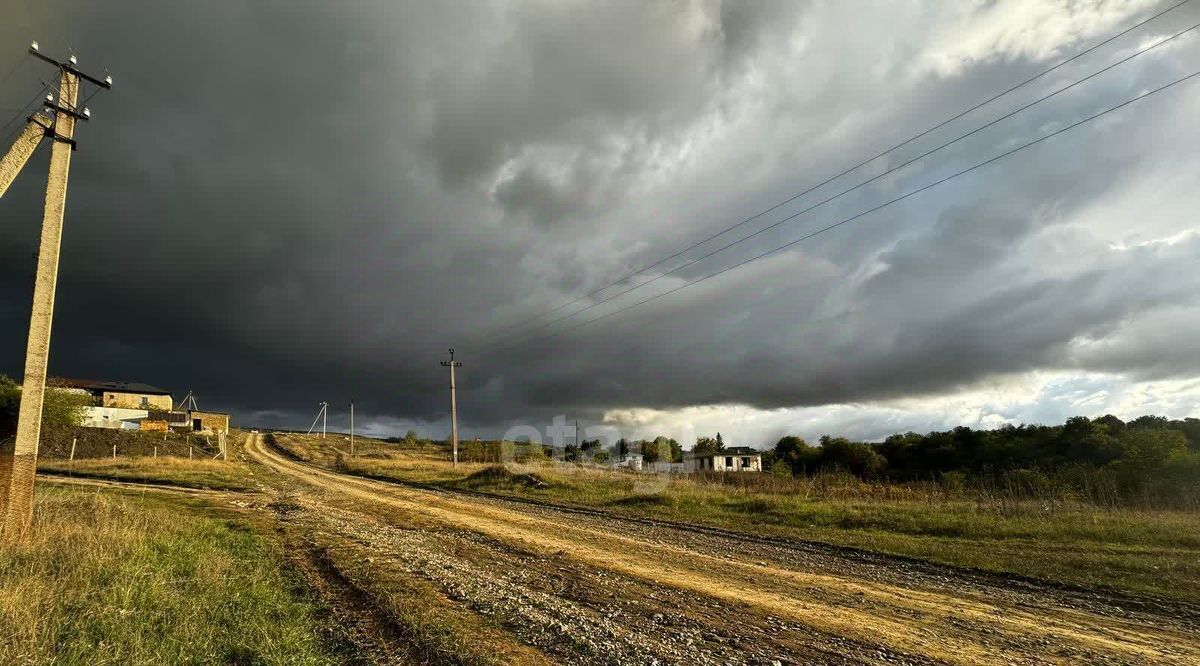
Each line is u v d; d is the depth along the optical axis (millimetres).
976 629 8055
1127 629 8125
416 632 7375
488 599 9133
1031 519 17328
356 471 54594
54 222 14250
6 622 6629
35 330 13680
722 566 12406
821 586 10633
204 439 97312
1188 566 11430
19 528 11758
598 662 6562
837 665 6605
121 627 7020
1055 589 10508
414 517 20906
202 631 7227
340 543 14234
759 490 29234
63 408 65312
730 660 6730
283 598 8938
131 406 109438
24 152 13852
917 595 10031
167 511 18797
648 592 9992
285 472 53438
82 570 9070
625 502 26312
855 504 22422
